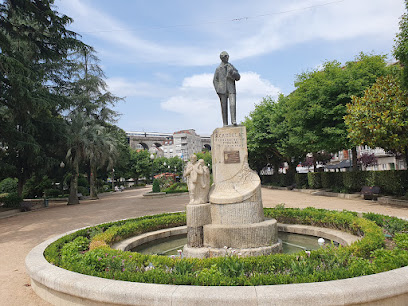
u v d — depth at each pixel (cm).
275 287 313
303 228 755
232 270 382
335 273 344
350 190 1702
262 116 2792
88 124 2617
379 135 1112
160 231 831
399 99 1082
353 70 1564
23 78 1536
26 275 559
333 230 712
